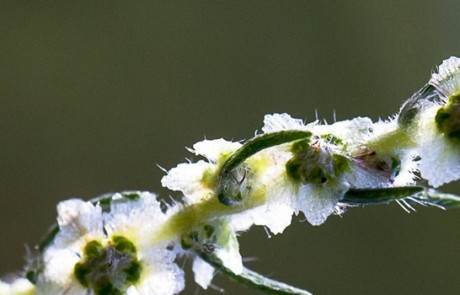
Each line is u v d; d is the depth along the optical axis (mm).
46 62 122
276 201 73
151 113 124
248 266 121
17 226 119
